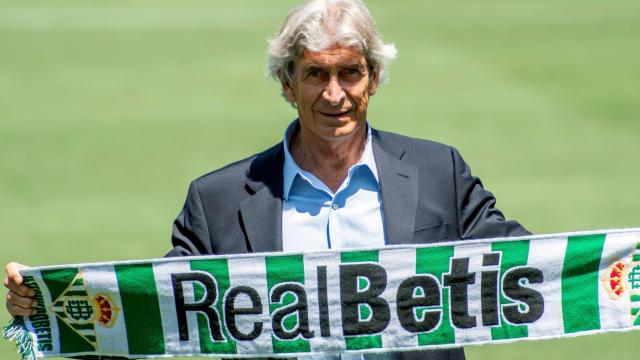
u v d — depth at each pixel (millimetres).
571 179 39875
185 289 12977
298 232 12930
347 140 12758
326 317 12906
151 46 78562
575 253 13055
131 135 49406
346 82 12305
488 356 22219
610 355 22234
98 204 36812
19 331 13133
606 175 40469
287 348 12984
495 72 66625
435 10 97688
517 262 13008
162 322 13102
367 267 12805
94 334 13211
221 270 12859
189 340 13109
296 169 12883
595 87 60750
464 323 13000
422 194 12938
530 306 13102
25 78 66000
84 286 13055
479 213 13281
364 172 12953
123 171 42125
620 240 13109
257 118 53438
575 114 53188
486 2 102625
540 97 58125
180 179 40625
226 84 63656
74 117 54125
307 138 12805
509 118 52438
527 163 42781
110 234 32750
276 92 60844
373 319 12922
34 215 35375
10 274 12922
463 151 45281
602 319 13227
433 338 13008
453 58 72125
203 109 56031
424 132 49500
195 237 13078
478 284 12977
